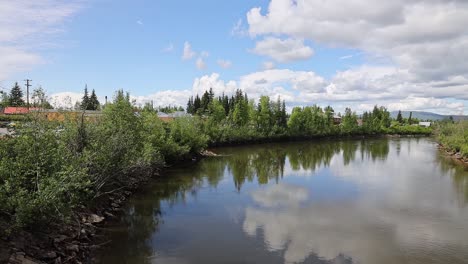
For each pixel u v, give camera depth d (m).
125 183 27.59
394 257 16.58
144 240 18.08
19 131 16.31
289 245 17.83
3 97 25.97
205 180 35.50
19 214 12.91
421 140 111.31
